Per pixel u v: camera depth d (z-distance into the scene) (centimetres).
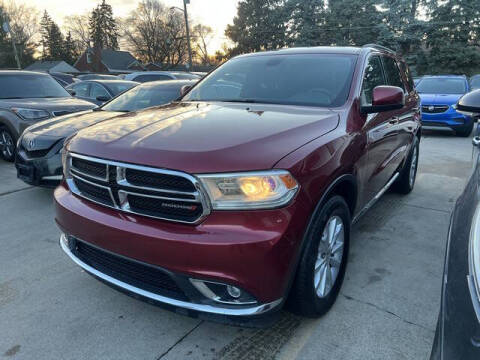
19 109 673
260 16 4703
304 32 4128
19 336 253
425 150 852
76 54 7912
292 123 252
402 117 408
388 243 377
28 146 475
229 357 234
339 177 248
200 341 248
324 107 297
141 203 221
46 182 474
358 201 303
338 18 3962
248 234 198
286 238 203
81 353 238
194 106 319
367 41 3834
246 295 207
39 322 266
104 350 241
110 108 600
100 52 6344
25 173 484
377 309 274
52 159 462
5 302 288
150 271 223
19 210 475
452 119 1002
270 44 4625
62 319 270
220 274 199
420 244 375
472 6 3350
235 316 209
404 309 275
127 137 240
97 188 242
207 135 229
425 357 231
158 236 207
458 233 173
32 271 332
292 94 321
